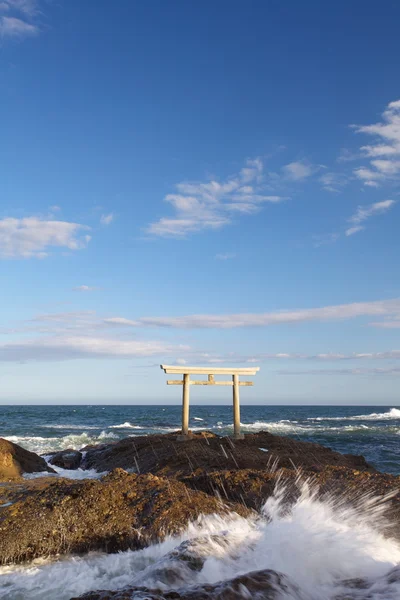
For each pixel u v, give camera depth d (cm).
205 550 482
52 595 475
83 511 637
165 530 608
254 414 8606
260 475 807
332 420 6188
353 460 1330
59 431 3816
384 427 4250
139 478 718
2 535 600
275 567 450
